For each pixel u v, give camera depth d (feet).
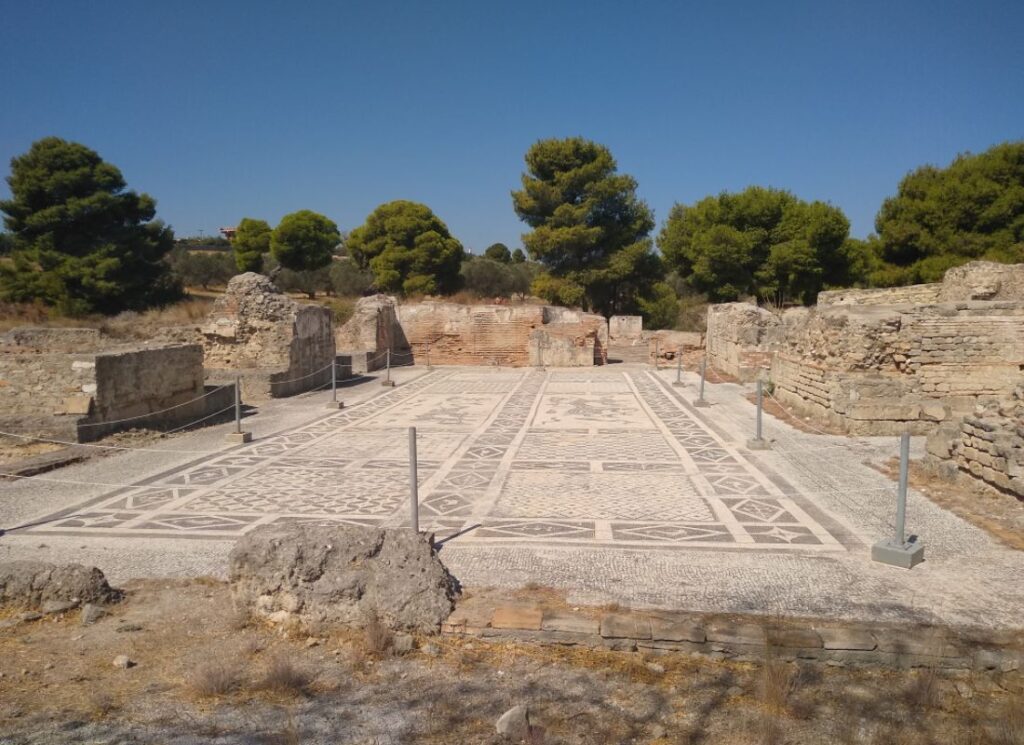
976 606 18.02
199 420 48.34
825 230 108.78
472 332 94.79
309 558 16.84
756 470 34.17
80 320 90.12
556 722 13.07
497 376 79.82
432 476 33.50
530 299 145.69
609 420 49.73
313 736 12.56
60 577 18.24
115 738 12.39
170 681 14.48
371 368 85.30
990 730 12.71
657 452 38.73
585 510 27.68
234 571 17.33
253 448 40.22
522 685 14.42
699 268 120.98
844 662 15.26
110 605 18.38
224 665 14.84
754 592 19.06
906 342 44.45
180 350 48.55
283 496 29.99
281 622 16.81
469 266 151.23
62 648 15.93
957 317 44.27
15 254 100.53
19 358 40.98
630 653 15.72
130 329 85.71
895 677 14.84
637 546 23.22
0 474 32.53
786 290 116.57
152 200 111.34
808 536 24.13
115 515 27.20
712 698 13.92
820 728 12.91
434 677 14.73
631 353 101.96
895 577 20.15
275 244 156.35
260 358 64.85
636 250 118.11
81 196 104.99
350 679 14.62
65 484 31.91
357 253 154.20
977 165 98.73
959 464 30.66
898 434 42.47
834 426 45.16
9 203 102.27
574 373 82.43
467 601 17.66
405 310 96.68
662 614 17.12
